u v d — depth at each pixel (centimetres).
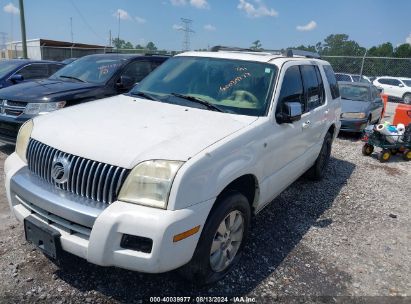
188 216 248
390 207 529
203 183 260
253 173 326
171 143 269
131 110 345
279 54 473
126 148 261
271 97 368
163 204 244
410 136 814
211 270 298
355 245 406
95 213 246
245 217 325
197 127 304
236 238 325
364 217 485
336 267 359
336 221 464
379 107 1163
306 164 501
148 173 248
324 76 552
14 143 593
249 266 344
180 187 245
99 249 242
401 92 2239
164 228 237
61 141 282
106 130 288
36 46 2817
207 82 391
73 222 255
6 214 405
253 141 321
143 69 755
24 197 283
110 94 673
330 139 611
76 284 296
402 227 464
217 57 423
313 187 582
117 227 241
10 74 884
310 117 465
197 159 258
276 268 346
